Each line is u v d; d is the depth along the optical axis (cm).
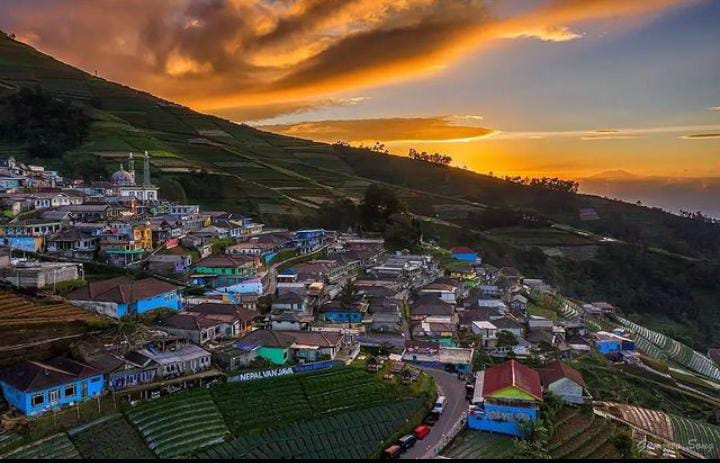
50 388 8281
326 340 11469
